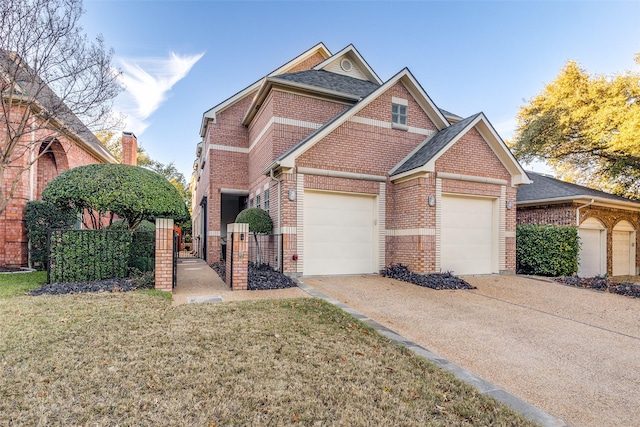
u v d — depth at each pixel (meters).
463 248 11.07
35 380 3.33
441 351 4.79
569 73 17.52
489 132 11.10
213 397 3.13
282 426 2.76
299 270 10.01
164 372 3.56
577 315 6.89
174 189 9.91
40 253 11.67
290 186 10.02
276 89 12.11
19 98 10.12
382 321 6.03
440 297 7.98
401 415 2.97
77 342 4.25
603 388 3.85
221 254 15.67
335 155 10.74
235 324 5.12
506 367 4.34
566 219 13.77
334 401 3.16
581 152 18.09
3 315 5.21
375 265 11.10
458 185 10.78
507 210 11.60
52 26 8.66
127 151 21.72
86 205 8.77
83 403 2.97
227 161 15.61
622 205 14.86
